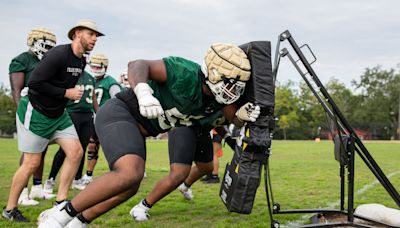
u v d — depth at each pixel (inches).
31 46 199.5
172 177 176.6
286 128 2652.6
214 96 122.1
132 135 119.9
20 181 175.2
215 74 115.3
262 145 127.3
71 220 119.2
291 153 649.6
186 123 130.4
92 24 177.6
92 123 260.1
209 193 250.5
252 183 128.6
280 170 378.3
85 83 252.7
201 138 195.3
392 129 2955.2
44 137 178.1
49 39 199.0
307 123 2706.7
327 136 2650.1
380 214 168.1
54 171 230.7
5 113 2364.7
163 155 577.3
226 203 135.6
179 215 189.6
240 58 117.8
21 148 177.0
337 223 159.6
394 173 365.7
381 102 2947.8
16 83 196.7
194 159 200.7
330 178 320.5
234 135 171.3
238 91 118.8
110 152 116.7
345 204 217.9
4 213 176.2
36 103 175.5
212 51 117.4
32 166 177.6
